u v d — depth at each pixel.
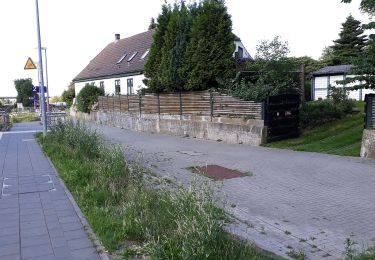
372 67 10.65
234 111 15.80
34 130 23.62
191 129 18.44
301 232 5.68
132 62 34.81
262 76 16.83
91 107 35.56
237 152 13.23
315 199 7.30
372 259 4.34
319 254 4.91
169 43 19.45
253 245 4.67
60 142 13.57
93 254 4.56
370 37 10.95
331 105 16.75
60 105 54.00
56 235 5.17
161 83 20.09
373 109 11.07
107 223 5.32
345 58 11.46
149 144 16.47
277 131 14.78
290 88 17.50
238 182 8.82
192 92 18.42
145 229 4.88
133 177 7.62
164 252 4.15
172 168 10.77
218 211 5.14
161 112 21.28
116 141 17.95
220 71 17.64
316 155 11.84
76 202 6.65
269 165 10.66
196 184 6.82
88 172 8.30
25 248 4.78
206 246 4.07
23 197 7.16
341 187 8.06
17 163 11.02
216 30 17.67
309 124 15.84
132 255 4.45
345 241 5.29
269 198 7.47
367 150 11.10
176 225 4.79
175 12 19.75
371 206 6.74
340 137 13.95
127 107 26.28
